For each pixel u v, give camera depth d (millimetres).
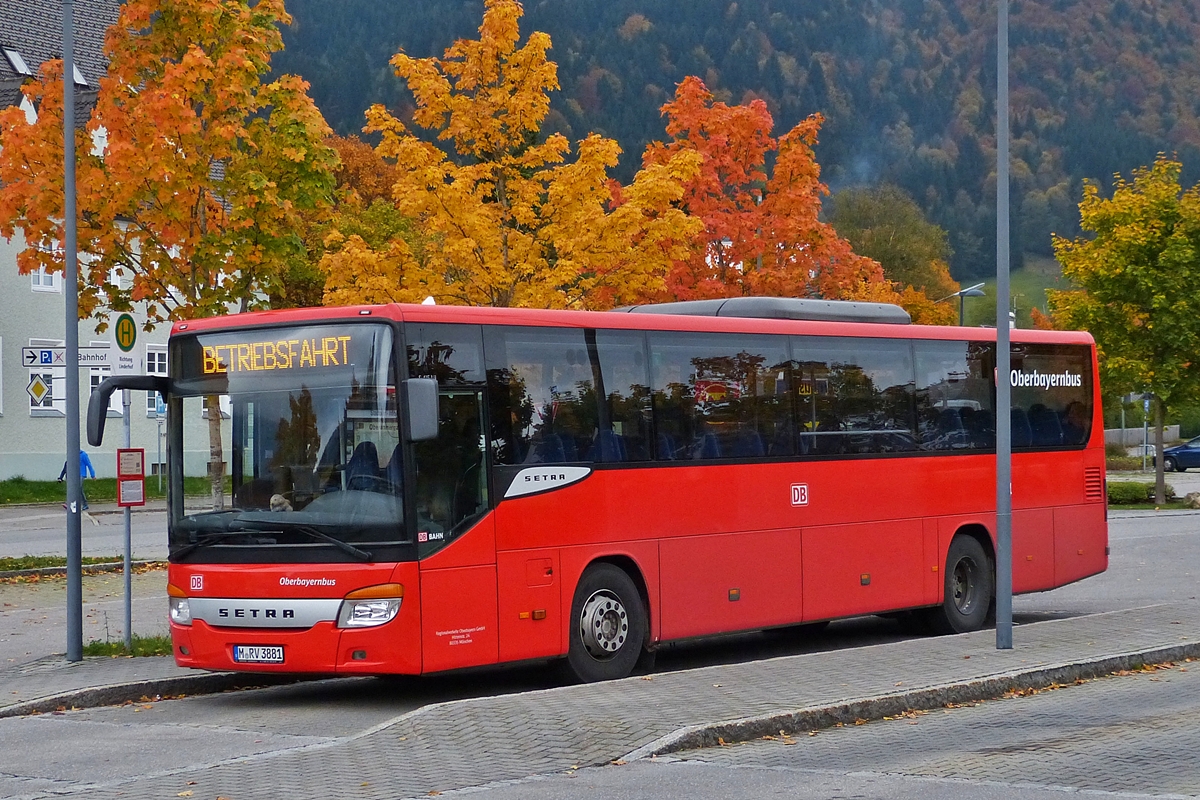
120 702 12906
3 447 43844
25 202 20688
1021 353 18422
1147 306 40406
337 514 11938
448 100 23266
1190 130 180125
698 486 14406
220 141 20859
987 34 188250
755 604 14898
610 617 13477
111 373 15461
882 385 16578
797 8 179500
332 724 11555
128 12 21250
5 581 22062
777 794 8500
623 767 9367
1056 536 18625
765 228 29547
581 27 152000
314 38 141000
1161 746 9922
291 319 12383
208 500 12523
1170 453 62000
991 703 11953
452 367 12461
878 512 16344
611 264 22469
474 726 10375
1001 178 14547
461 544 12273
